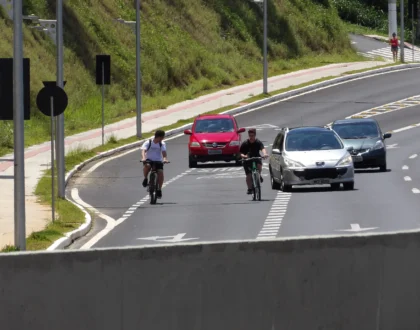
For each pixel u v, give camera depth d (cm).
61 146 7600
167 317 2823
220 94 16912
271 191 8138
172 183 9038
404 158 10606
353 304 2938
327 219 6075
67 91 14825
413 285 3006
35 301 2775
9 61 5062
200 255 2852
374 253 2966
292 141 8250
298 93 16788
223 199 7562
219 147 10438
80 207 7188
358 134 9712
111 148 11788
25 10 15525
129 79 16612
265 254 2886
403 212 6275
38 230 5834
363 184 8319
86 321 2786
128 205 7419
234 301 2858
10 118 5059
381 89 16975
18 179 4959
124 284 2805
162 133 7456
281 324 2881
